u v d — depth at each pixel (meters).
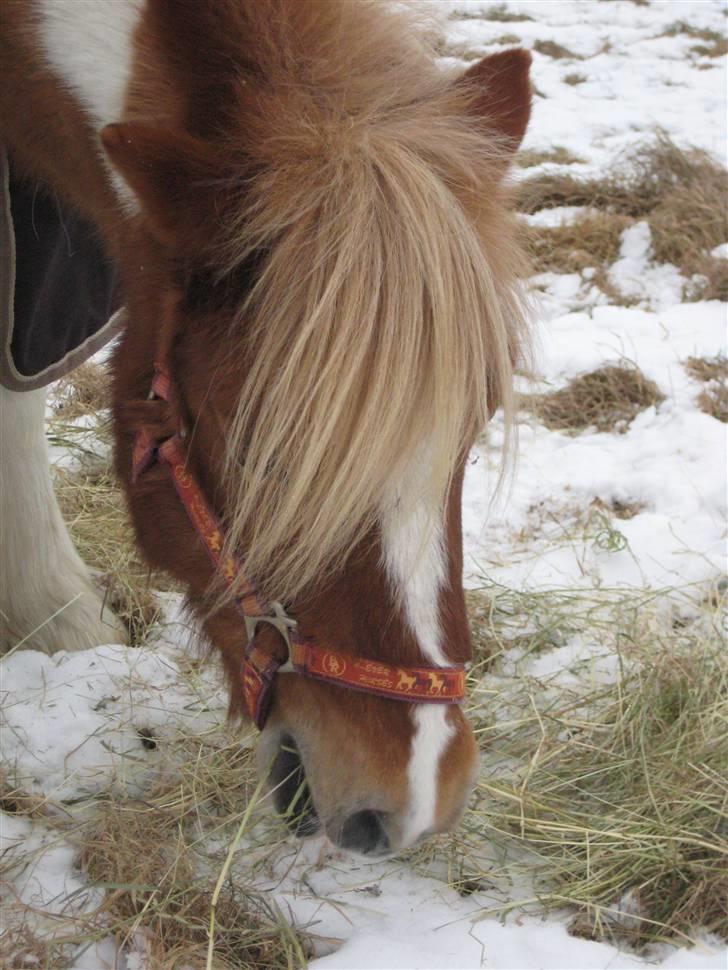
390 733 1.42
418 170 1.27
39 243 1.98
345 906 1.76
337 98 1.37
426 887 1.82
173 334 1.39
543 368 3.59
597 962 1.66
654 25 8.50
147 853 1.80
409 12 1.57
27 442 2.25
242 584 1.46
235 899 1.75
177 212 1.29
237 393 1.33
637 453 3.30
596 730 2.15
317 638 1.42
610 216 4.73
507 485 3.02
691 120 6.30
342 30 1.43
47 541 2.35
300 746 1.48
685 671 2.24
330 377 1.20
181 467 1.50
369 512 1.32
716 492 3.06
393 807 1.43
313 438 1.21
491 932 1.71
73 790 1.98
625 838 1.86
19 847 1.84
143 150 1.25
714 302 4.19
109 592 2.54
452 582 1.42
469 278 1.25
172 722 2.15
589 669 2.35
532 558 2.81
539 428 3.42
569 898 1.78
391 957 1.64
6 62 1.72
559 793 2.01
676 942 1.73
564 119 6.25
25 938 1.64
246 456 1.35
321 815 1.46
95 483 3.01
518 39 7.85
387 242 1.22
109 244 1.81
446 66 1.58
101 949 1.66
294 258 1.24
